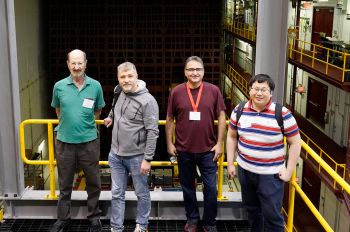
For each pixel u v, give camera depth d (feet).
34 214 14.78
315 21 52.85
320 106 47.83
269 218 11.25
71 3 49.80
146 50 50.85
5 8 13.38
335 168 35.60
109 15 50.08
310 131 47.09
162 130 54.34
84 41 50.52
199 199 14.44
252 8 59.72
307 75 50.80
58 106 12.98
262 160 10.85
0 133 14.17
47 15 50.88
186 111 12.30
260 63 13.79
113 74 51.08
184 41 51.06
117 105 12.41
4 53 13.69
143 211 13.14
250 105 11.01
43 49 49.47
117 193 12.91
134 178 12.69
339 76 37.68
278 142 10.73
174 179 41.91
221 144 12.66
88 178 13.28
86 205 14.56
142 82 12.26
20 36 39.96
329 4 49.26
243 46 67.82
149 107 12.00
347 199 32.37
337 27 48.03
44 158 49.83
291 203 12.63
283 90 13.87
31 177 40.60
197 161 12.69
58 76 52.13
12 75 13.87
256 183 11.18
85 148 12.89
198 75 12.00
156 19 50.57
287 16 13.42
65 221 13.60
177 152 12.84
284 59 13.70
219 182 14.52
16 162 14.33
